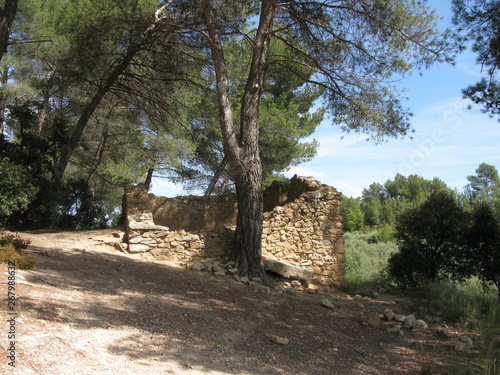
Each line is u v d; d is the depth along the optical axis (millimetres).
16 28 18703
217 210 14219
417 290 11094
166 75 16172
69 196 16734
